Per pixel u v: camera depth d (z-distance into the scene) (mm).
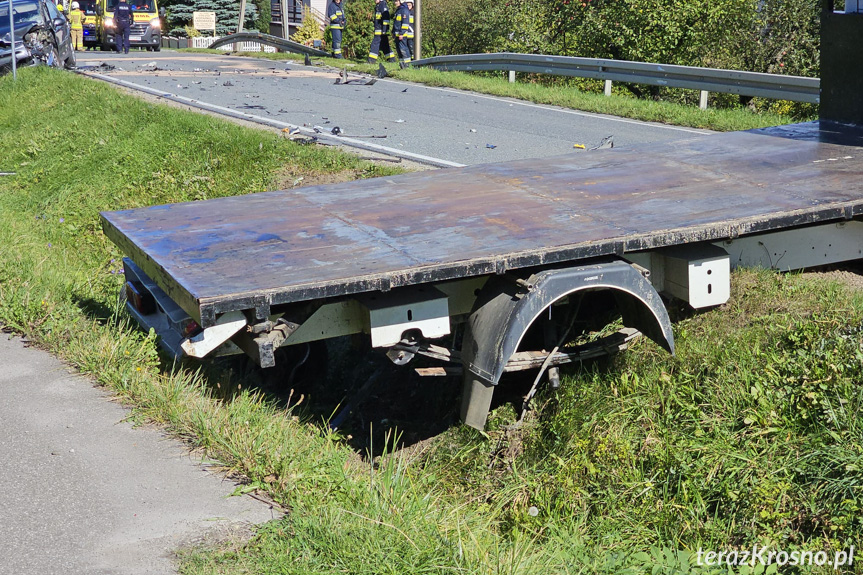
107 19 30000
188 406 4527
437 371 5000
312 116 12547
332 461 4031
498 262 4297
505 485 4973
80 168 10227
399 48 22234
